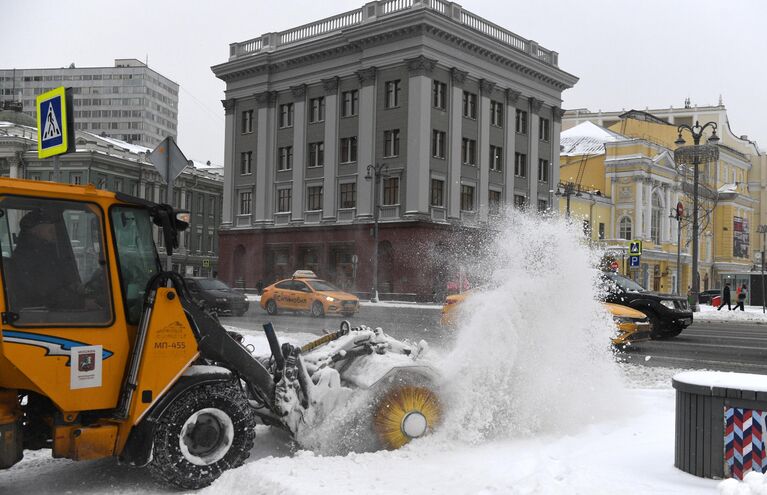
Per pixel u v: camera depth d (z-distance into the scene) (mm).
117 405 5047
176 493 5137
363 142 45531
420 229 42281
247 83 52812
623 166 60594
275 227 50562
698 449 4824
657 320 16594
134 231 5293
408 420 6148
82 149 59188
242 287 52469
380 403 6129
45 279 4820
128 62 143625
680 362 12781
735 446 4660
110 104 140500
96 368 4953
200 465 5191
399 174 43750
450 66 44375
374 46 44875
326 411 6031
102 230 5062
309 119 49688
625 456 5461
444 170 44344
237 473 5191
